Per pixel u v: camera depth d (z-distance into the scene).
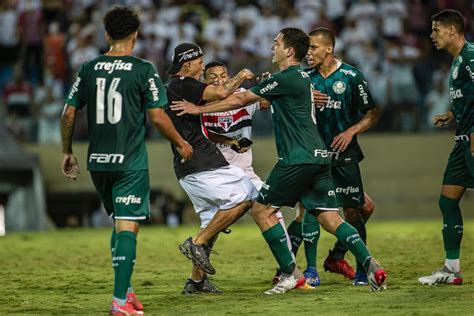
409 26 50.31
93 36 48.94
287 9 50.94
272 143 46.50
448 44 17.62
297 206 19.05
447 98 47.41
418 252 24.67
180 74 17.05
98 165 14.44
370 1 50.72
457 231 17.72
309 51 18.44
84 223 46.00
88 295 17.09
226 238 31.53
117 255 14.15
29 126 46.69
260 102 18.67
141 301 16.11
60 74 47.84
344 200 18.59
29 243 31.16
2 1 50.38
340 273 19.58
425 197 47.44
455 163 17.88
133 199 14.34
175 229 38.62
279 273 18.39
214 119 18.45
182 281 19.36
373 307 14.63
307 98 16.86
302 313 14.19
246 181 17.17
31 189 43.56
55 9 50.31
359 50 48.75
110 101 14.38
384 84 47.78
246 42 48.97
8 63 50.25
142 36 49.19
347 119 18.64
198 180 16.95
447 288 17.00
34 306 15.58
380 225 38.97
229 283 18.84
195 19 50.81
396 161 47.53
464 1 51.44
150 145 46.66
